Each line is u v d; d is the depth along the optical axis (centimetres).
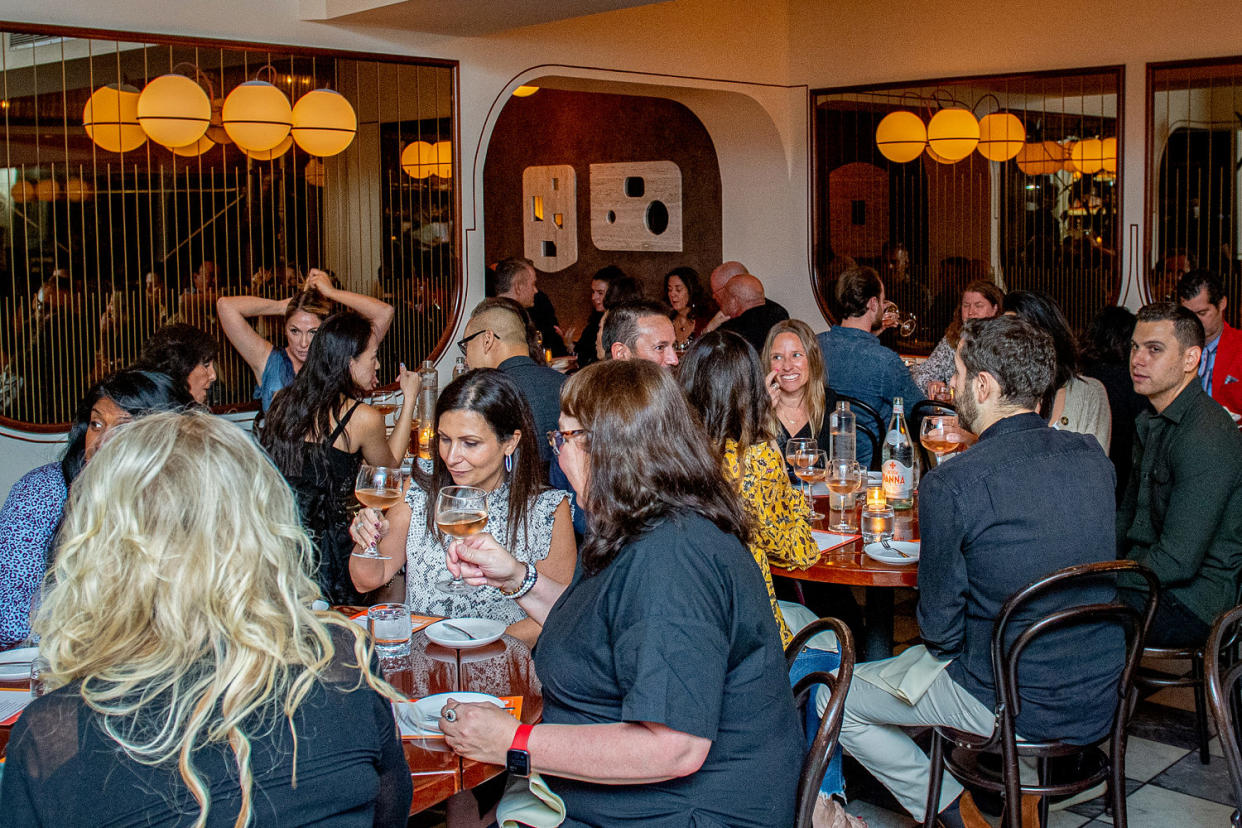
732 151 746
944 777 282
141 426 131
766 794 173
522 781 193
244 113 457
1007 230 657
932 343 691
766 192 738
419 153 564
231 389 523
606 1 487
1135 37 610
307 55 521
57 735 119
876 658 355
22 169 459
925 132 636
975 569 254
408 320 573
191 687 122
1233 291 595
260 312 513
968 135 618
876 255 702
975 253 670
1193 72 595
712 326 699
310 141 477
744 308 618
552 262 866
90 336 484
